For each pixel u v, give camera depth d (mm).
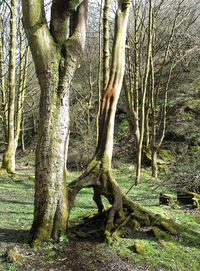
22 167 19609
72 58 4277
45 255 3844
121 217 4738
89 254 3930
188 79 19812
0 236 4512
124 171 15172
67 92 4309
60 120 4219
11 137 14102
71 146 20812
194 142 15773
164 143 16750
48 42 4074
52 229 4180
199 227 5629
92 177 4688
